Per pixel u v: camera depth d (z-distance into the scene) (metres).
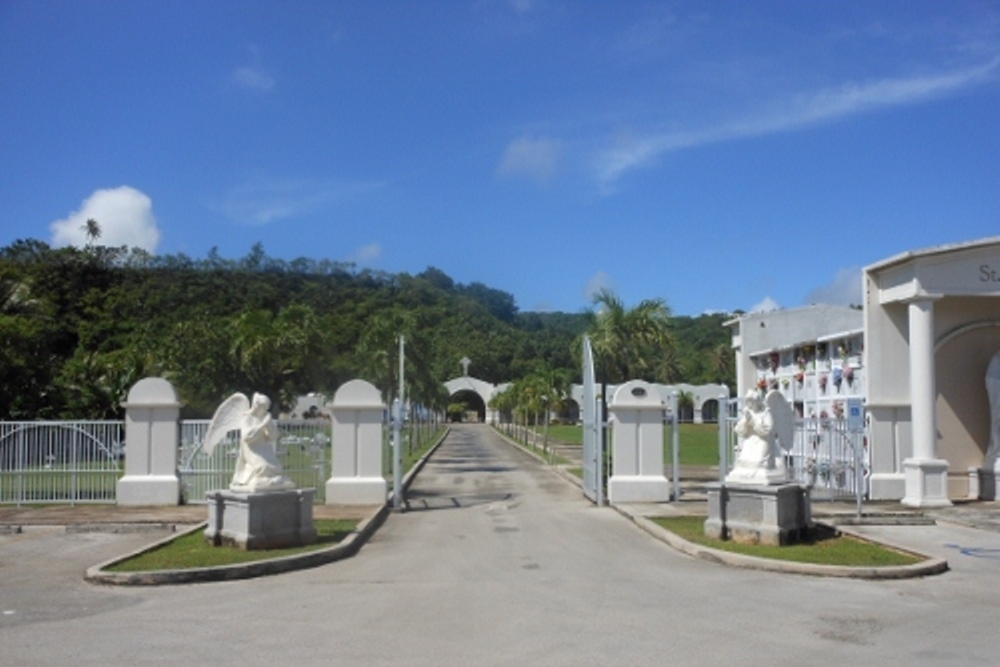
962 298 20.98
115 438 20.92
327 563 13.05
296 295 96.50
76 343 67.88
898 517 17.59
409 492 25.05
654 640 8.36
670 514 18.34
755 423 14.61
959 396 21.38
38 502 20.36
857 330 21.89
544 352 121.56
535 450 50.06
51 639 8.47
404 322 42.12
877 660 7.65
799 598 10.31
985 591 10.77
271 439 14.21
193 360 41.19
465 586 11.15
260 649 8.05
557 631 8.72
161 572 11.41
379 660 7.66
